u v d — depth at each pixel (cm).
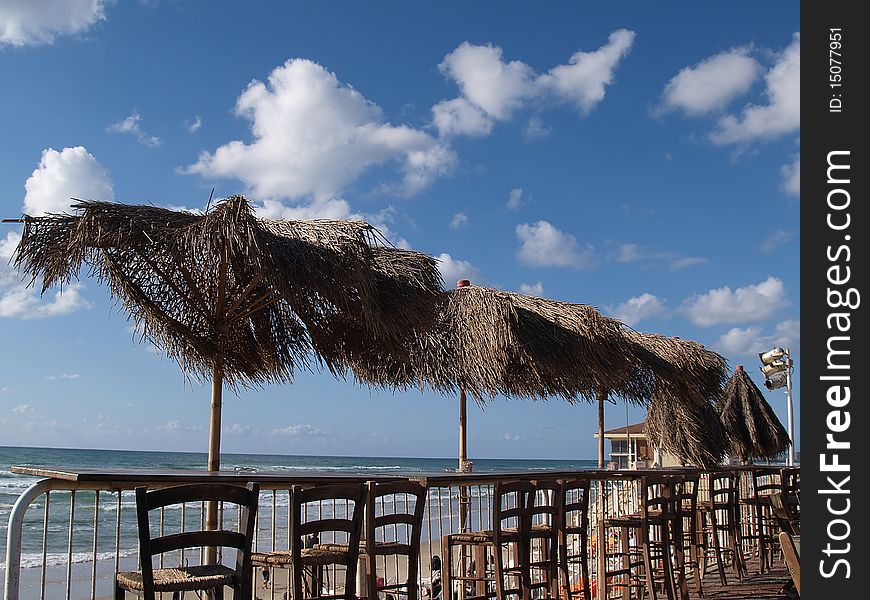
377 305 679
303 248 629
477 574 720
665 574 783
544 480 652
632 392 1205
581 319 951
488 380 919
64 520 3092
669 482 814
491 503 734
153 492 379
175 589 387
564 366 959
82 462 7388
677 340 1209
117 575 412
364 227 652
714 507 952
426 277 740
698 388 1216
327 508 1404
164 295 721
